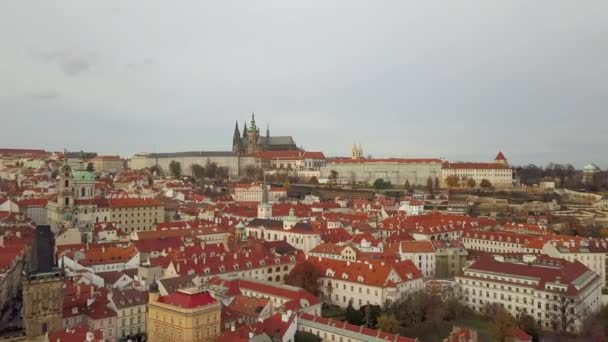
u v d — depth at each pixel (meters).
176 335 174.25
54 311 188.50
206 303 177.62
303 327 198.25
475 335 189.12
